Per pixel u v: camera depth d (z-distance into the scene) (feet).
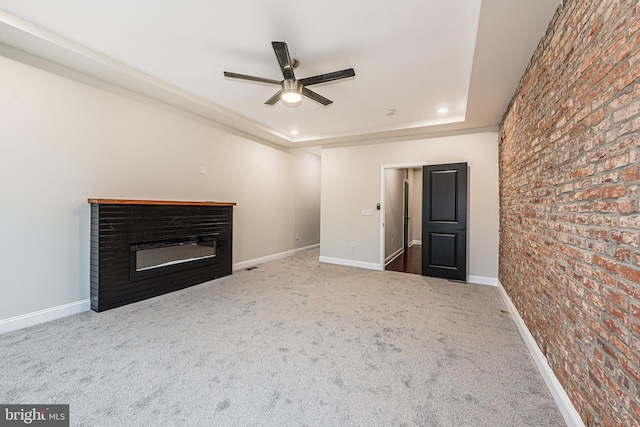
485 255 13.65
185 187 12.78
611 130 3.88
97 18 6.88
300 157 21.26
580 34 4.77
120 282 9.89
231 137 15.23
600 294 4.09
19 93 7.99
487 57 7.52
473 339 7.70
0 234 7.74
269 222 18.28
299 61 8.71
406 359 6.68
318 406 5.10
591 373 4.26
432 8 6.35
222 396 5.32
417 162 15.55
